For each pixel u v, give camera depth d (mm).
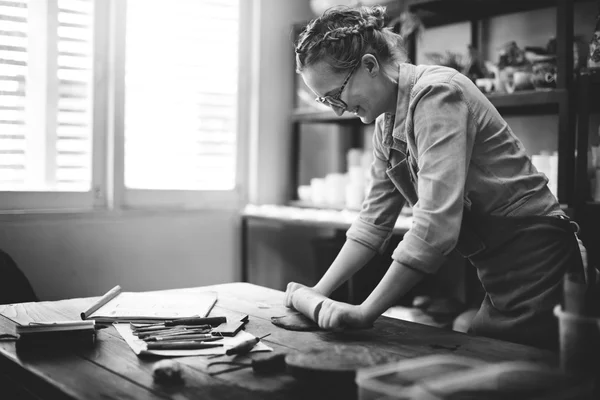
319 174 4043
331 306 1386
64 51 3105
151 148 3426
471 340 1336
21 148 3002
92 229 3213
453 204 1316
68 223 3137
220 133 3707
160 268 3461
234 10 3729
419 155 1396
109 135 3264
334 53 1444
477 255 1553
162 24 3443
